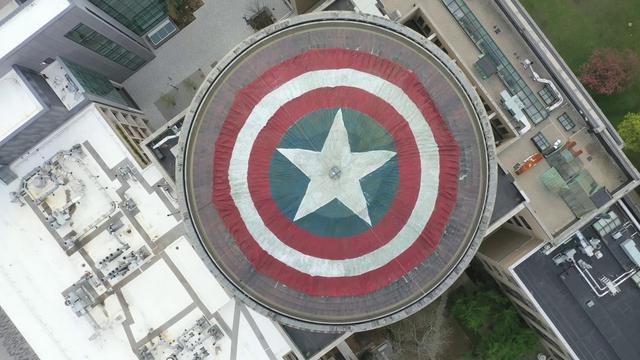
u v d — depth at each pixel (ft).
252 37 110.42
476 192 113.19
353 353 167.32
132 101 177.68
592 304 131.03
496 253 146.20
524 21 123.24
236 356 135.03
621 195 123.24
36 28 118.42
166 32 175.94
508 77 127.44
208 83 111.24
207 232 113.39
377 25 111.65
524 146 127.54
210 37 177.27
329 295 113.29
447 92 112.37
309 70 109.29
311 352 124.06
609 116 168.96
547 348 159.43
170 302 135.54
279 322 118.21
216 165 111.14
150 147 123.65
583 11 170.19
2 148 124.98
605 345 130.41
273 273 112.98
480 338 164.66
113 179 136.46
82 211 136.36
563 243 132.46
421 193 109.91
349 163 107.14
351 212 108.17
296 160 107.34
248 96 110.22
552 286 132.36
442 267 114.11
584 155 127.95
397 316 114.73
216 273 114.01
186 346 133.18
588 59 168.25
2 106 124.77
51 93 131.34
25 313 137.28
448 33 129.90
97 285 136.15
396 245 111.14
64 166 136.05
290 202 108.37
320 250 110.73
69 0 117.60
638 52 167.22
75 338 137.28
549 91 126.31
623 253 130.93
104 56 150.30
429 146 110.01
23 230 137.18
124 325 135.54
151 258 135.74
